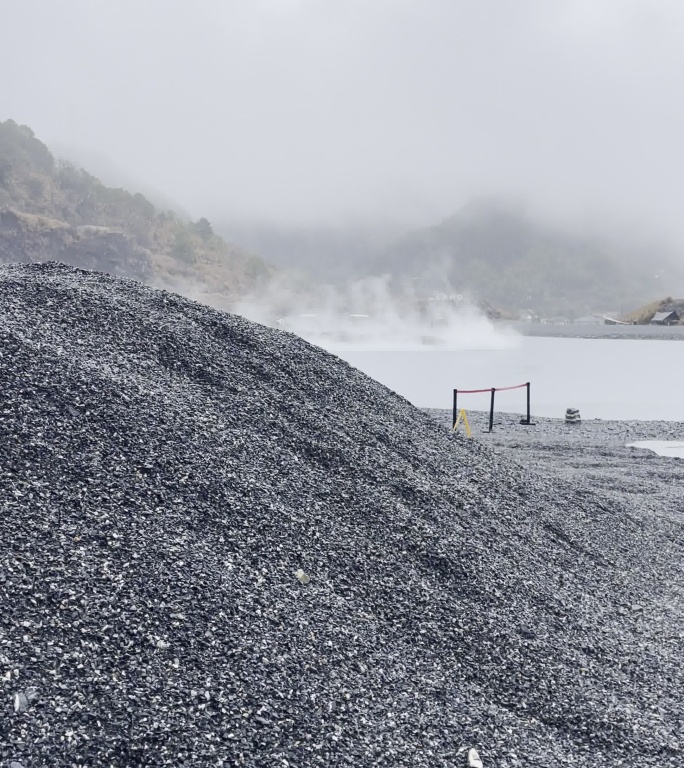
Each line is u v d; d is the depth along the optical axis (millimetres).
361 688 3889
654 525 8195
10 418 5113
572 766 3688
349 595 4699
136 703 3355
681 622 5645
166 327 7691
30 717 3154
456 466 7531
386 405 8547
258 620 4125
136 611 3871
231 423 6281
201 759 3174
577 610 5406
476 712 3977
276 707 3561
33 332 6543
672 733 4094
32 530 4223
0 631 3525
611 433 16828
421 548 5488
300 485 5762
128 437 5383
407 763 3451
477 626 4785
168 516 4754
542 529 6766
